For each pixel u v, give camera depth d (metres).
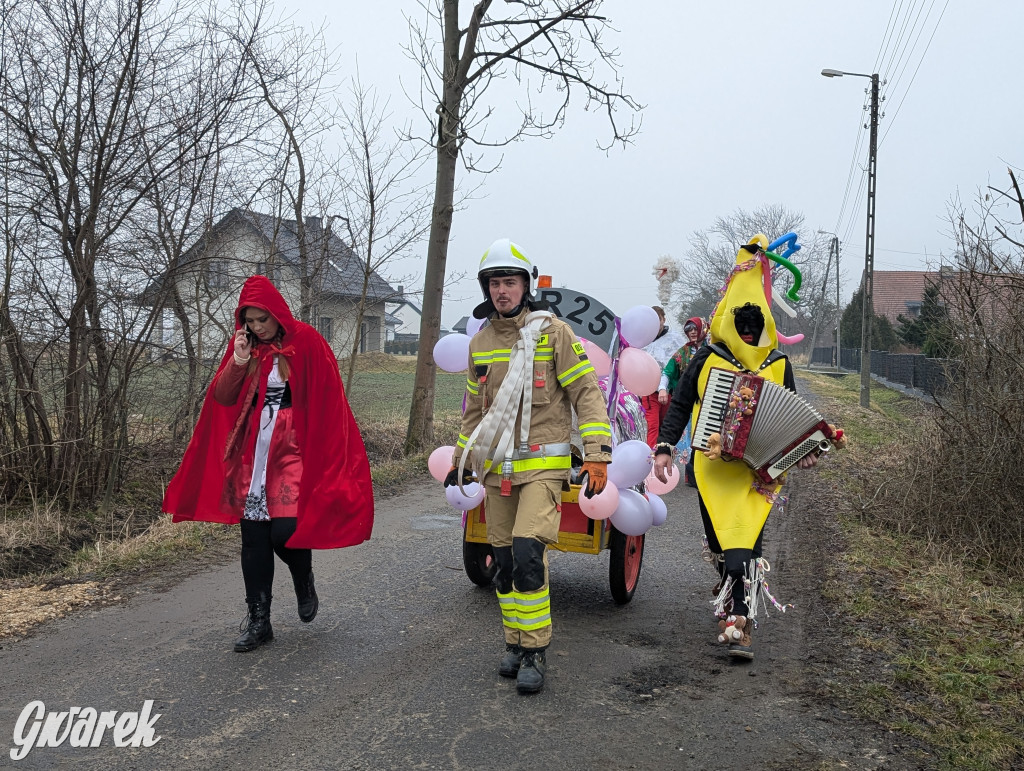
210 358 9.09
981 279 7.18
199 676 4.33
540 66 11.84
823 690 4.21
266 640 4.84
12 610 5.29
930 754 3.54
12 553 6.30
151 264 7.94
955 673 4.32
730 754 3.56
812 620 5.30
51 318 7.37
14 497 7.37
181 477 4.88
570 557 7.13
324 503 4.70
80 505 7.54
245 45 8.30
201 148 8.18
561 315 6.10
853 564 6.45
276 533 4.70
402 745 3.62
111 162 7.44
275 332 4.78
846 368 61.72
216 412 4.93
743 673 4.48
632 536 5.64
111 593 5.73
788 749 3.60
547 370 4.34
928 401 9.01
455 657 4.68
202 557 6.70
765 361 4.70
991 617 5.24
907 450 8.16
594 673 4.48
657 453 4.75
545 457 4.29
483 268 4.38
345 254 12.37
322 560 6.76
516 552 4.19
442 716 3.91
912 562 6.55
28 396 7.26
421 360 12.19
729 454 4.53
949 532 7.01
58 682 4.22
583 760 3.51
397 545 7.29
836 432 4.45
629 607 5.72
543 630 4.23
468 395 4.63
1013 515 6.66
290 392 4.80
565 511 5.46
